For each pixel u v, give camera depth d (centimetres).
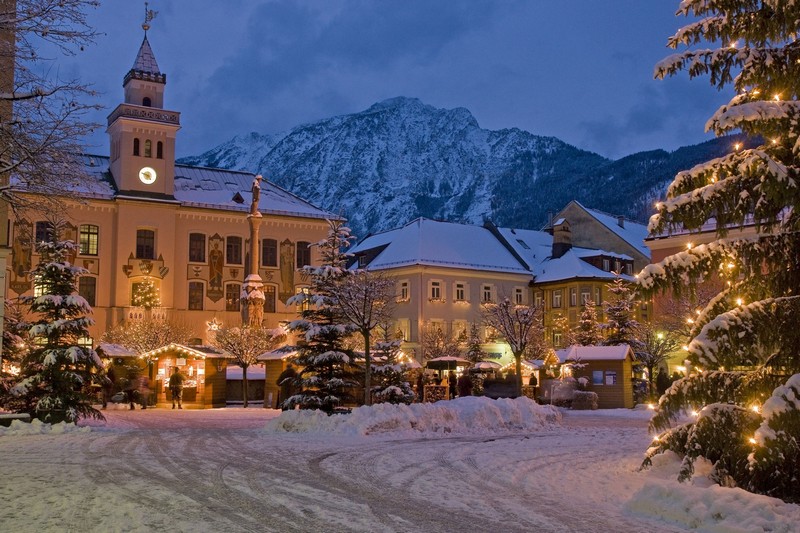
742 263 1303
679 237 5328
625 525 1068
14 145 1809
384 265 7681
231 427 2472
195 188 7075
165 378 4178
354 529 984
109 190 6506
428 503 1180
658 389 4516
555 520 1086
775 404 1150
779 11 1305
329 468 1512
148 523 970
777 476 1226
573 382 4238
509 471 1556
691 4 1373
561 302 7812
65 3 1720
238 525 980
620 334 5466
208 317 6725
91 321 2497
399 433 2253
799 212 1276
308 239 7169
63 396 2375
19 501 1092
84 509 1042
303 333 2775
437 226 8112
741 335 1251
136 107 6581
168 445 1822
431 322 7362
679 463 1398
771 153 1314
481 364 4953
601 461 1747
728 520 1043
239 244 6919
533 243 8656
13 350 2930
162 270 6525
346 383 2695
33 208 1972
